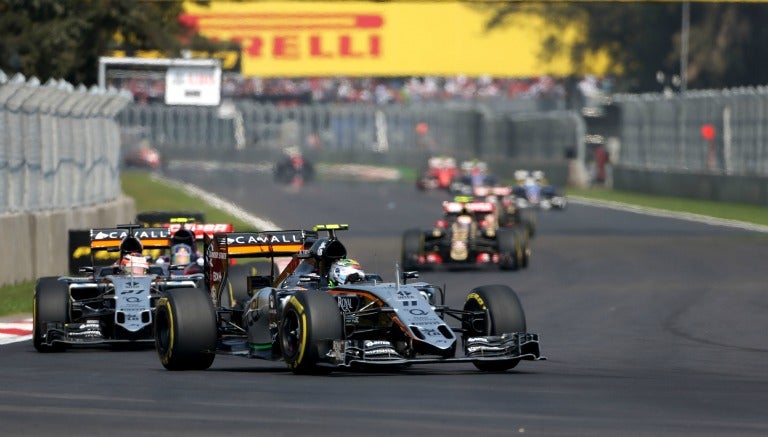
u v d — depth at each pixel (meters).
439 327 44.78
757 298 82.38
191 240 66.69
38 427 33.88
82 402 38.94
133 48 160.88
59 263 97.56
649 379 45.06
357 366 46.97
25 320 71.94
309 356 44.56
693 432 33.12
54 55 145.50
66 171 103.62
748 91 195.75
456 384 43.06
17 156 90.81
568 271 104.75
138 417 35.59
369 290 46.62
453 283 95.31
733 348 57.59
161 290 60.66
